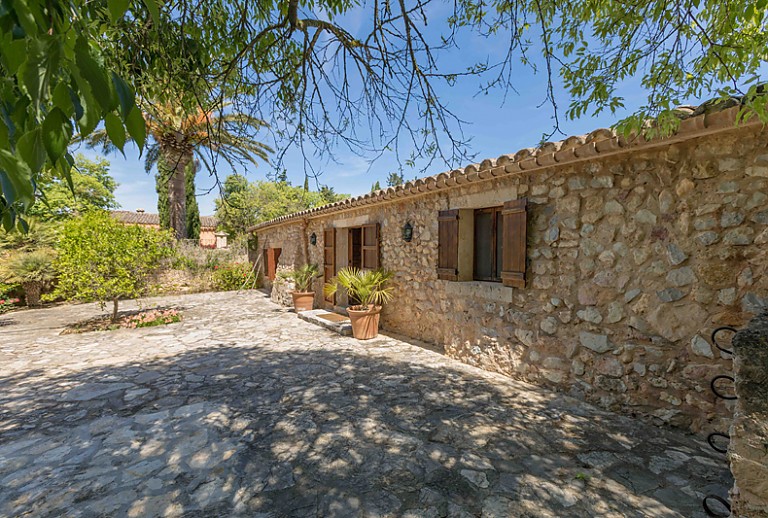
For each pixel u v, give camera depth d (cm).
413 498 223
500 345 446
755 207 259
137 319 809
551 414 332
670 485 230
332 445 286
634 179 321
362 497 225
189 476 248
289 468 256
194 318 868
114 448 286
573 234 367
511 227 421
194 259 1444
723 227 273
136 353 570
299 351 565
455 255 506
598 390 349
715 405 278
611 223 337
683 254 294
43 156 71
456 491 229
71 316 954
